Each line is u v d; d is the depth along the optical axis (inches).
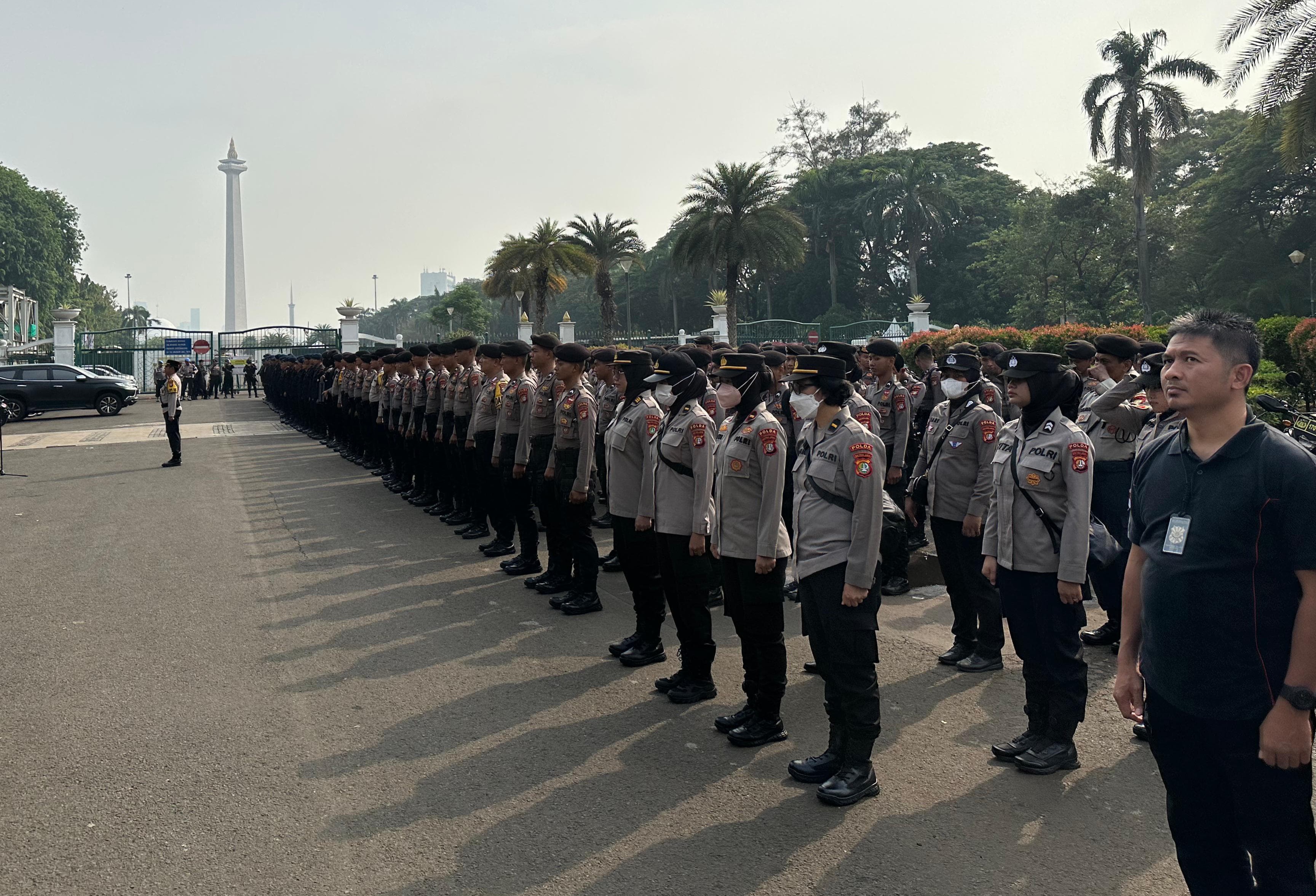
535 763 174.7
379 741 184.9
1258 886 100.0
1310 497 93.4
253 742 184.2
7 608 280.4
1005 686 213.3
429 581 313.1
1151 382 213.3
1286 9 709.9
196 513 446.0
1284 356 669.9
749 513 182.5
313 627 261.6
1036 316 2017.7
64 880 135.7
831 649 160.9
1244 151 1674.5
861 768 159.9
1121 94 1413.6
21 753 179.3
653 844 145.3
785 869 137.7
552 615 273.1
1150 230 1873.8
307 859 141.5
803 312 2751.0
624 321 3331.7
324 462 647.1
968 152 2874.0
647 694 210.7
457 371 397.1
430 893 132.3
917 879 134.8
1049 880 134.3
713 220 1493.6
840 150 2957.7
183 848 144.8
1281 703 94.2
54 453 706.2
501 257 1609.3
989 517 181.2
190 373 1531.7
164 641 248.4
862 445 161.0
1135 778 166.2
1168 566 101.7
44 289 2554.1
